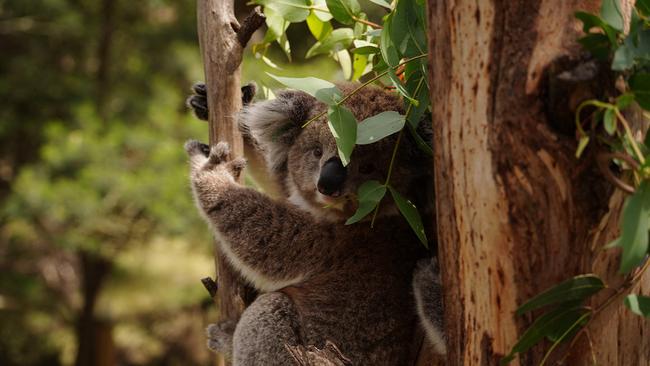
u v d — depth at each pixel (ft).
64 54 79.66
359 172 19.79
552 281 12.19
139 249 68.54
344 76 22.88
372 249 21.15
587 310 12.24
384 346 20.56
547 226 12.03
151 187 59.26
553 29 11.66
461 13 12.21
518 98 11.78
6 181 78.07
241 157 21.65
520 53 11.76
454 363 13.33
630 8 12.24
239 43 20.10
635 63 11.58
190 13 76.54
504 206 12.16
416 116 16.67
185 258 73.61
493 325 12.66
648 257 12.53
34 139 77.00
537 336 12.14
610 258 12.35
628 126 12.07
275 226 21.53
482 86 12.09
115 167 60.39
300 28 68.85
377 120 16.65
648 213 11.09
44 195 57.77
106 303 76.74
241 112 21.31
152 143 62.39
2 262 76.59
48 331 81.92
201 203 21.94
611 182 11.44
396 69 17.66
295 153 21.31
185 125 64.49
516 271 12.31
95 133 64.90
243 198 21.68
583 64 11.35
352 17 18.61
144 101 71.15
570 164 11.75
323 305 20.89
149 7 75.77
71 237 61.41
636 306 11.67
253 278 21.84
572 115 11.52
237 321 21.80
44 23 74.54
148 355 82.64
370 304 20.76
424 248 21.18
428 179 20.08
